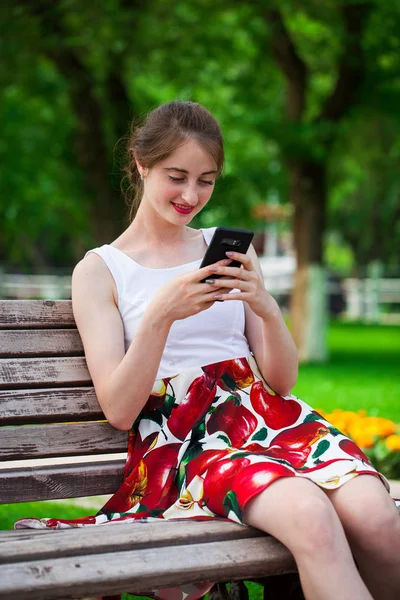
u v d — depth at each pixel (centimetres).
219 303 301
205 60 1367
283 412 292
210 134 293
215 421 286
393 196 2597
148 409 291
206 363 295
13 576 216
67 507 501
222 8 1296
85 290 295
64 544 234
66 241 3141
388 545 250
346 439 278
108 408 283
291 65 1338
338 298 2998
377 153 1631
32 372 293
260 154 1497
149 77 1486
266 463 255
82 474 288
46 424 313
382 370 1236
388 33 1257
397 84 1295
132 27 1240
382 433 543
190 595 259
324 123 1280
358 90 1292
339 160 1617
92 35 1238
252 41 1363
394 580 253
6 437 283
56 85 1330
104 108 1315
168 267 307
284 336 291
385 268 3159
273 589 279
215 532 248
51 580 217
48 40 1208
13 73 1291
